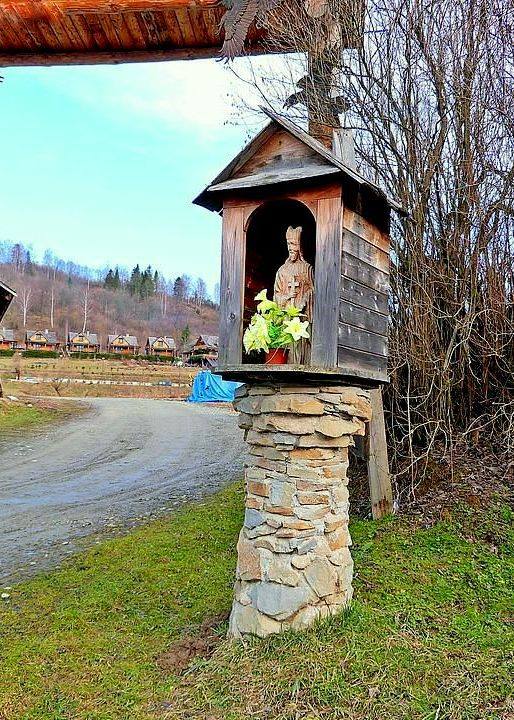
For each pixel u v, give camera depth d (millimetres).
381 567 3979
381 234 3555
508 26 5152
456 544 4273
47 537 6086
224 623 3555
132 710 2754
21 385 28531
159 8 3951
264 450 3303
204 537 5355
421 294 5270
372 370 3387
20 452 11969
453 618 3336
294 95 4855
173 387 32906
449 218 5410
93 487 8758
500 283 5238
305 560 3137
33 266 77875
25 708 2818
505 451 5102
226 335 3312
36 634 3646
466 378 5469
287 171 3217
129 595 4160
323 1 4801
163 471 10047
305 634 3074
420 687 2646
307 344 3260
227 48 3779
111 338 59188
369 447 4910
